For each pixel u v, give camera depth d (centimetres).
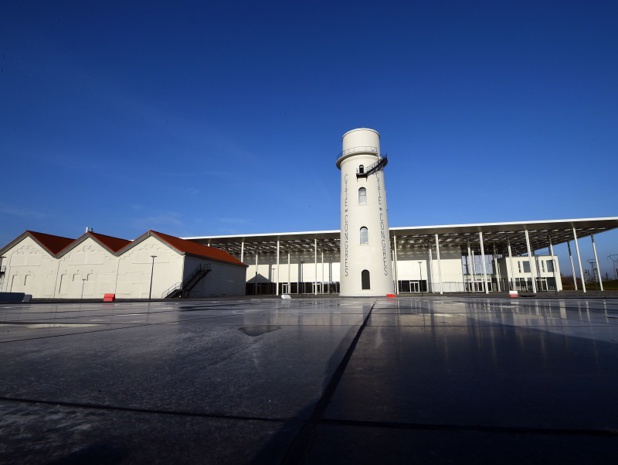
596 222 3941
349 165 3516
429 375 287
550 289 5366
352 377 284
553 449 159
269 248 5319
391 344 440
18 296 2927
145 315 1012
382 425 188
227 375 295
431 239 4662
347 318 827
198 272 3875
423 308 1214
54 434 179
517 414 201
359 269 3250
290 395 240
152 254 3766
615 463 146
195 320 818
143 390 254
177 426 190
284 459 153
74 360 357
